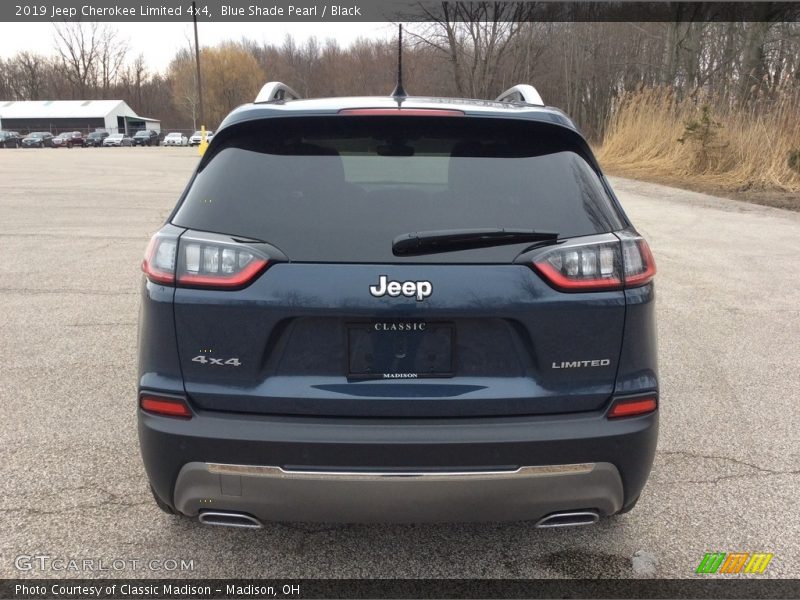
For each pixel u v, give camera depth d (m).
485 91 43.59
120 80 104.12
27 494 2.88
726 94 17.33
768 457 3.31
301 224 2.04
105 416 3.65
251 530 2.68
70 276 6.86
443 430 2.01
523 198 2.12
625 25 42.12
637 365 2.12
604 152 21.28
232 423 2.02
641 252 2.15
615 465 2.10
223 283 2.00
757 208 12.07
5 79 100.75
